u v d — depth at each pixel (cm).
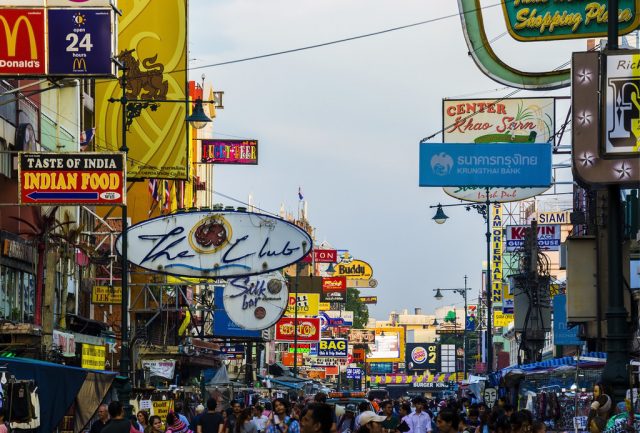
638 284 4116
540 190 5038
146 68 5153
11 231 4412
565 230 10844
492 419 2619
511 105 4472
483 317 15025
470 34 3656
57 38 3634
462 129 4491
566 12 3588
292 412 3412
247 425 3250
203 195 10225
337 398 5022
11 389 2556
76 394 2773
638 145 2381
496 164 3588
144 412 3709
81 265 5228
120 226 5634
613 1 2417
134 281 6569
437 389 17900
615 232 2444
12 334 3766
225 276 4719
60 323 4559
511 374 3909
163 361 5856
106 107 5141
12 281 4141
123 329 3847
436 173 3594
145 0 5153
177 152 5169
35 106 4719
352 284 16575
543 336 5631
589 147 2408
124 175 3925
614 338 2431
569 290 3444
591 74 2416
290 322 10494
